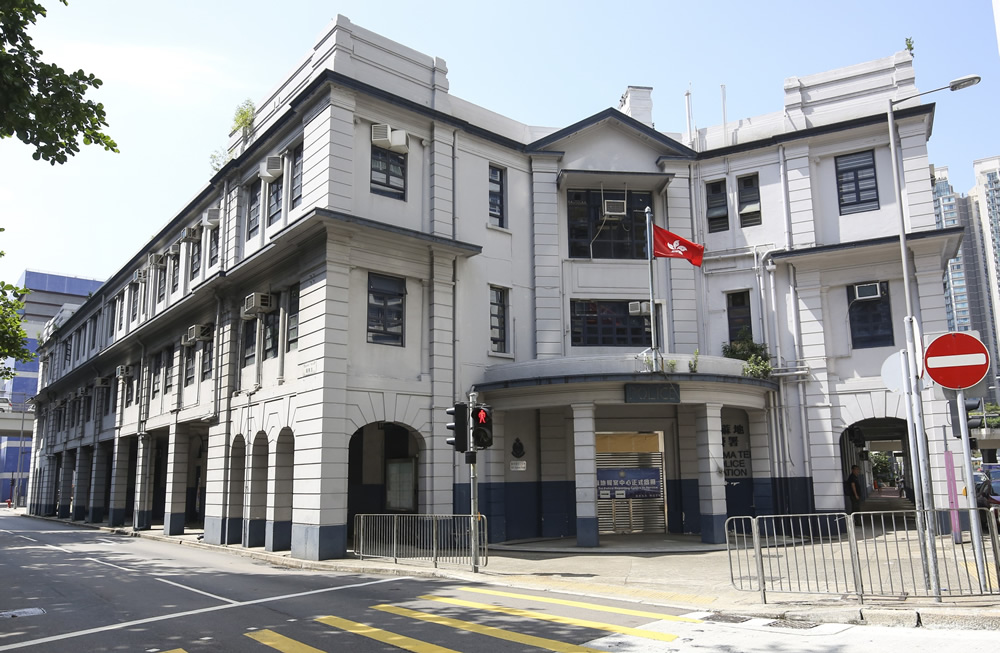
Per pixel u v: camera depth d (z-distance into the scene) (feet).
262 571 53.26
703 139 82.33
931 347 34.40
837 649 25.67
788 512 71.36
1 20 31.07
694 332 77.15
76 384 141.69
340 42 65.82
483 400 69.00
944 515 63.36
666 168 80.33
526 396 65.77
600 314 77.20
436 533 51.88
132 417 106.73
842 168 76.02
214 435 77.77
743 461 73.36
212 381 80.43
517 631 29.84
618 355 64.13
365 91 65.46
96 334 133.49
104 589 44.57
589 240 78.13
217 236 85.40
